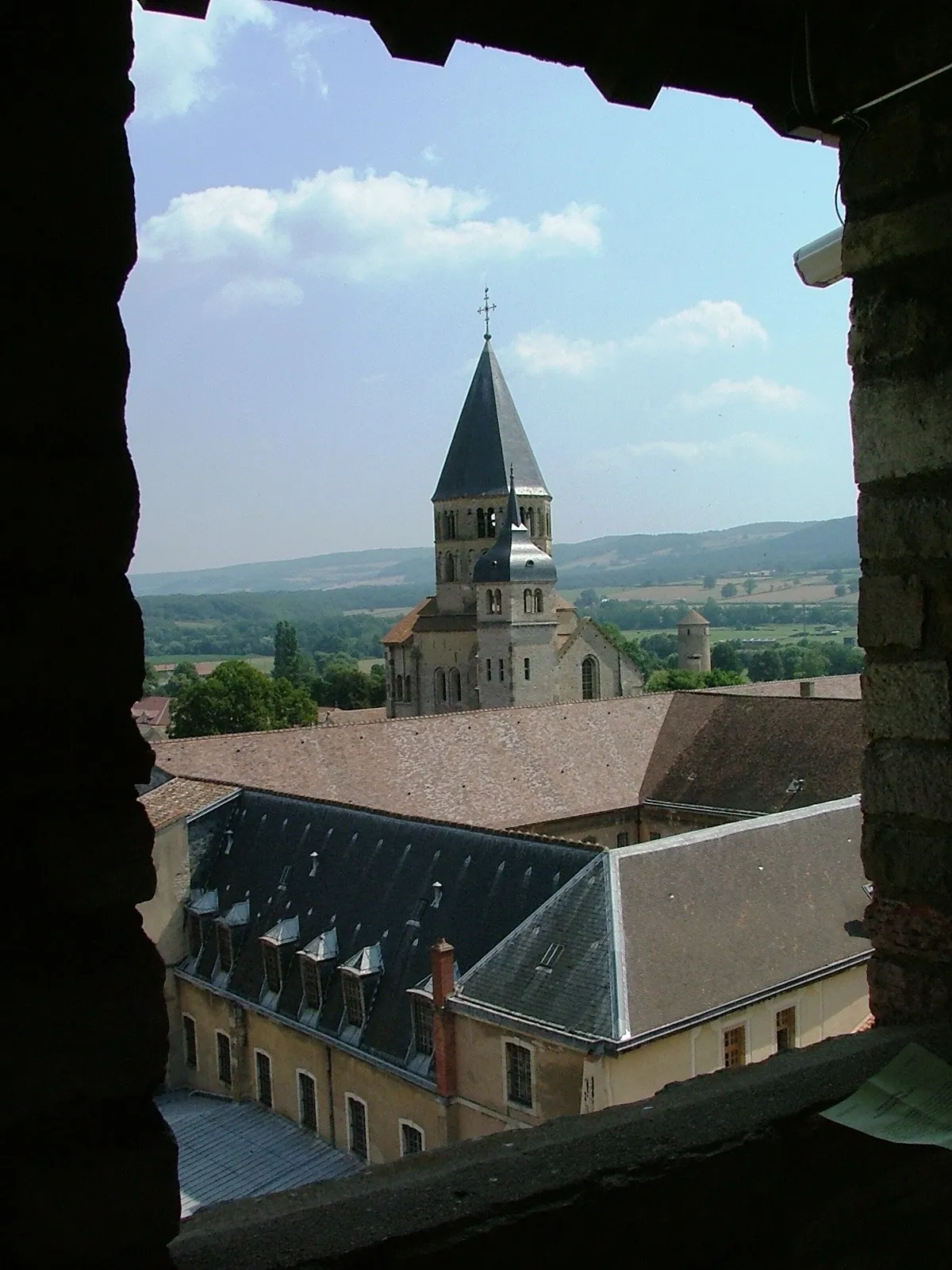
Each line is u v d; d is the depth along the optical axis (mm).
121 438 3805
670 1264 4688
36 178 3627
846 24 6629
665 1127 4988
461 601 93750
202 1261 3941
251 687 80312
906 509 6648
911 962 6625
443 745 53438
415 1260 4109
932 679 6500
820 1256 5098
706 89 6570
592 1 5676
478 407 93625
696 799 53500
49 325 3666
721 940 29031
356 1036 32656
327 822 39656
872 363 6809
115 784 3764
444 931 32594
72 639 3697
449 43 5480
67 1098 3602
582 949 28125
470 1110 28922
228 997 37250
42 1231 3525
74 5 3684
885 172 6680
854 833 35000
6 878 3588
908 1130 5062
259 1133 34562
